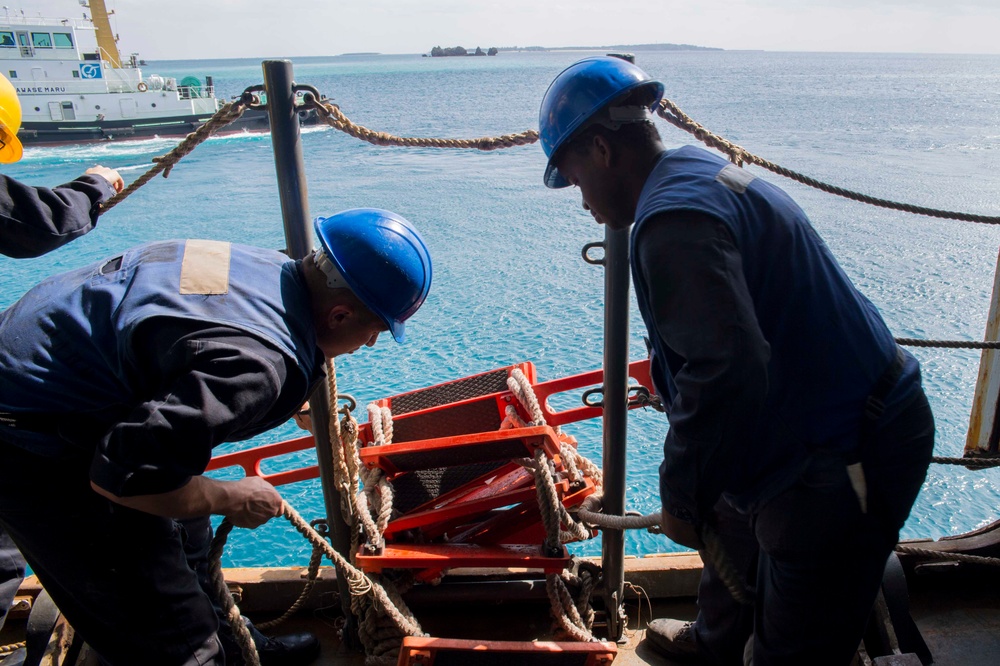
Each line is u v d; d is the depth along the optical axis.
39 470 1.76
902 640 2.21
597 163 1.74
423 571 2.62
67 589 1.88
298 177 2.18
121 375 1.67
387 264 1.80
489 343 12.34
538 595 2.70
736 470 1.74
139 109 34.75
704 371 1.44
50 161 30.64
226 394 1.51
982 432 3.63
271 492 1.92
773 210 1.59
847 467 1.64
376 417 2.86
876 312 1.76
